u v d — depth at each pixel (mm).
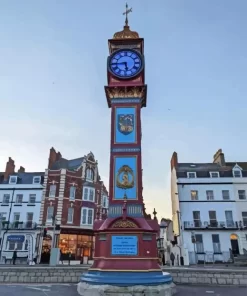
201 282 17062
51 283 17172
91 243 41938
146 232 14016
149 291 11844
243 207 40719
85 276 13250
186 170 44094
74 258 39125
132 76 17812
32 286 15742
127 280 12188
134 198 15180
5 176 45875
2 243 39406
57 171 43156
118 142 16500
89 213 43094
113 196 15266
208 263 36438
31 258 37812
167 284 12680
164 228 51594
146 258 13445
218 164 46812
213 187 41969
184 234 39094
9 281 17578
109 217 14766
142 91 17688
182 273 17391
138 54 18375
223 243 38312
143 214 15180
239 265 30594
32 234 39812
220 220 40156
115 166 15945
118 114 17234
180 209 40906
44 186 42500
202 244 38500
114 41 19203
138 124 16922
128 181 15531
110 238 13922
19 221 41562
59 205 40906
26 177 46094
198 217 40500
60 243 39062
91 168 46188
